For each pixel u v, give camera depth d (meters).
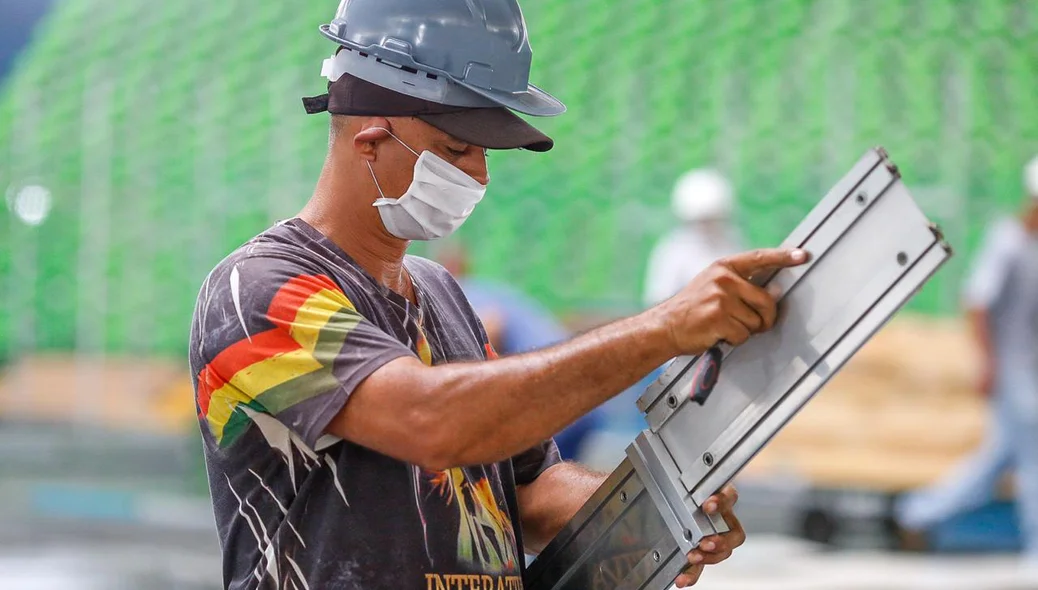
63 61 28.86
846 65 22.19
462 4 3.69
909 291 3.09
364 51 3.68
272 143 26.38
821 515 13.69
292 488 3.59
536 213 23.31
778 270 3.29
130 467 20.34
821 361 3.23
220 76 27.36
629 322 3.29
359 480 3.55
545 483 4.31
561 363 3.27
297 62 26.80
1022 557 12.83
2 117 28.41
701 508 3.56
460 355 4.00
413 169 3.70
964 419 13.96
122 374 25.14
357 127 3.74
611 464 15.05
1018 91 20.67
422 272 4.18
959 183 19.75
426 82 3.64
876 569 11.87
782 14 23.39
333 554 3.53
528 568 4.05
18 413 25.22
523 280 22.94
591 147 23.81
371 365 3.42
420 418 3.34
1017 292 12.38
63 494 17.81
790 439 14.38
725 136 23.00
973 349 14.59
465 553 3.65
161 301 26.45
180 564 13.12
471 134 3.63
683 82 23.95
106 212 27.28
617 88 24.38
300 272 3.60
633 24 24.95
